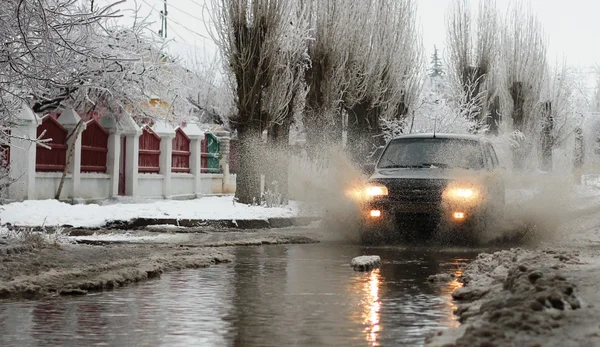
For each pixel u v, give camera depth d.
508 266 15.41
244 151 37.28
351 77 47.50
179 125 49.31
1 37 19.75
